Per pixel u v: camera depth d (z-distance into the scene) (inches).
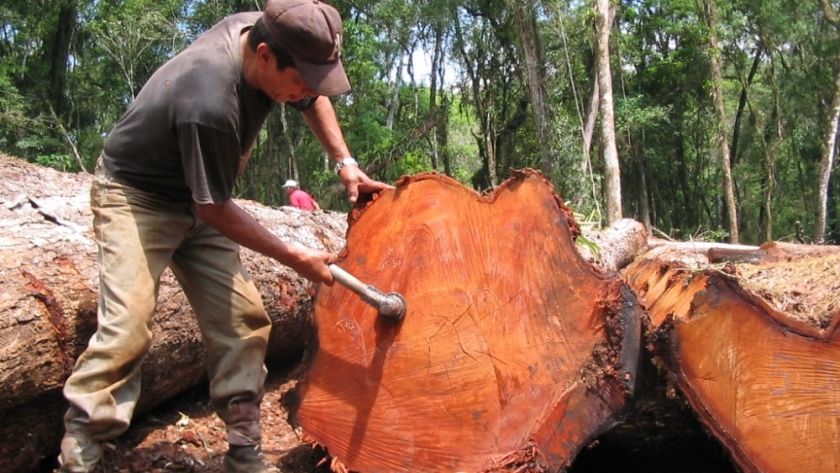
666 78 1104.8
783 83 1145.4
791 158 1330.0
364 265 132.4
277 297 176.1
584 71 948.6
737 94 1366.9
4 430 122.6
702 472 133.3
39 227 140.9
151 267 112.1
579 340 117.0
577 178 772.0
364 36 960.9
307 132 1012.5
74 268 134.2
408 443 123.0
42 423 127.3
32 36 1011.9
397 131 1039.0
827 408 115.3
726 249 307.7
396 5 953.5
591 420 113.6
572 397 114.2
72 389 106.9
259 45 102.3
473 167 1391.5
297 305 181.5
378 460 124.3
